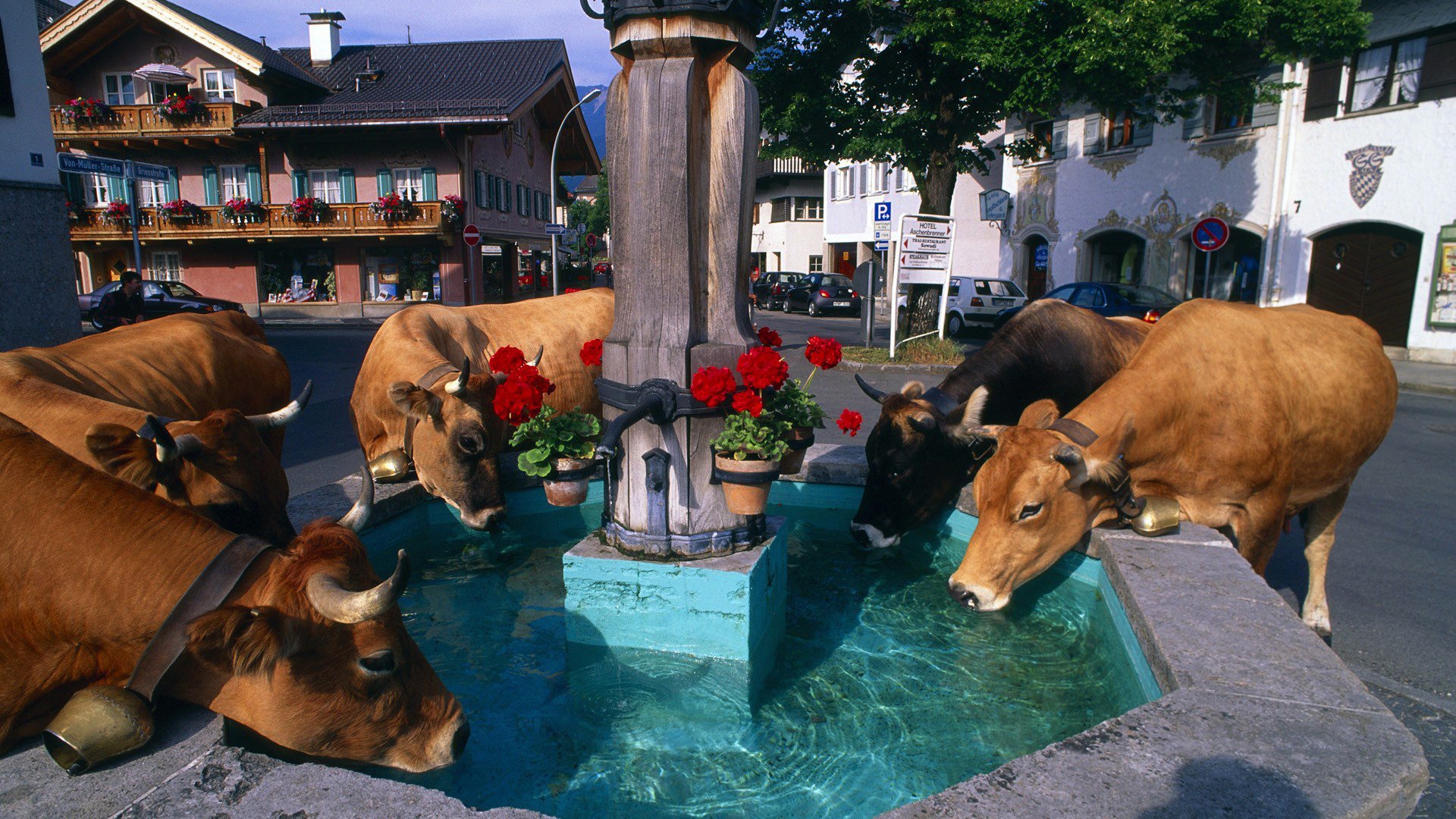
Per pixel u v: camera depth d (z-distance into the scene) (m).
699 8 3.32
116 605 2.14
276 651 2.01
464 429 4.25
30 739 2.22
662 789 2.56
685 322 3.45
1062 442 3.19
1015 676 3.29
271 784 1.96
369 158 29.81
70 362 4.01
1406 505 6.70
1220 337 3.71
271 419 3.38
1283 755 1.98
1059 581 3.96
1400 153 15.68
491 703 3.09
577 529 5.03
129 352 4.40
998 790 1.86
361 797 1.92
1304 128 17.39
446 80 32.25
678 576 3.41
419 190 29.89
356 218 28.88
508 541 4.79
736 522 3.60
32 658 2.16
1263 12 11.88
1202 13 11.85
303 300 30.69
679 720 2.98
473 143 30.42
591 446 3.52
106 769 2.02
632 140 3.46
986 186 27.94
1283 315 4.15
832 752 2.77
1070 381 4.87
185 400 4.53
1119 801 1.82
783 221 43.66
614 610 3.52
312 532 2.26
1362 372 4.09
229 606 2.02
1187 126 19.80
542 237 39.00
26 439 2.26
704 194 3.52
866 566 4.52
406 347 4.80
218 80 29.83
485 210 31.66
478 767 2.67
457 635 3.64
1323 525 4.43
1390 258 16.11
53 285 12.42
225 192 30.42
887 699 3.12
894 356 15.57
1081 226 23.19
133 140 28.44
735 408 3.33
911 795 2.53
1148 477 3.68
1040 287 25.28
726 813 2.44
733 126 3.48
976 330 23.09
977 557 3.26
